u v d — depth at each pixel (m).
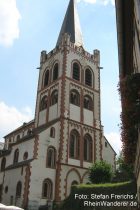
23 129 61.84
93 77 56.09
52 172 42.66
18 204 40.03
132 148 11.61
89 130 50.03
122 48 12.20
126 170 37.94
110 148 52.12
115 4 9.91
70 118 47.94
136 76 9.05
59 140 45.12
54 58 55.62
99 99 54.88
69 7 62.97
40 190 40.38
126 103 9.23
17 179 42.62
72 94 50.78
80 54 55.53
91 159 48.31
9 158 49.12
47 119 50.22
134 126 10.11
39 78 58.22
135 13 9.25
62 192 41.84
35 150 42.16
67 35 54.84
